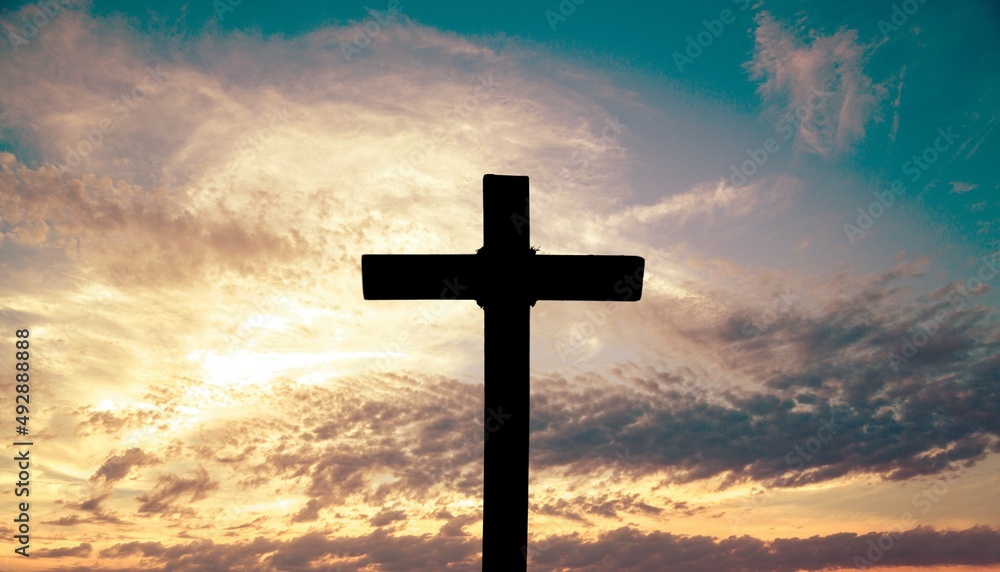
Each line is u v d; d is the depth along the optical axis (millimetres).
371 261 4051
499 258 4094
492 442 3977
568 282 4117
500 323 4086
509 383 4035
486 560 3855
